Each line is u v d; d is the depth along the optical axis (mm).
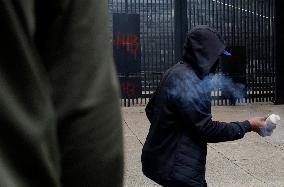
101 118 658
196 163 2973
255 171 6469
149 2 14352
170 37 13852
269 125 3037
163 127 3002
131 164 6738
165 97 3006
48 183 597
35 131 583
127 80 12922
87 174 645
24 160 573
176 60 13383
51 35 632
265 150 7688
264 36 13727
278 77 13477
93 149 646
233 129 2967
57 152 624
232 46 13406
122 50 12883
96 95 656
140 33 13914
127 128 9609
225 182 5973
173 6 14094
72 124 638
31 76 587
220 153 7492
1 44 567
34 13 610
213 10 13812
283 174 6332
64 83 637
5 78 567
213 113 11664
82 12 652
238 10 13812
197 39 3016
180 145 2977
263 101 13828
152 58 13820
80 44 647
